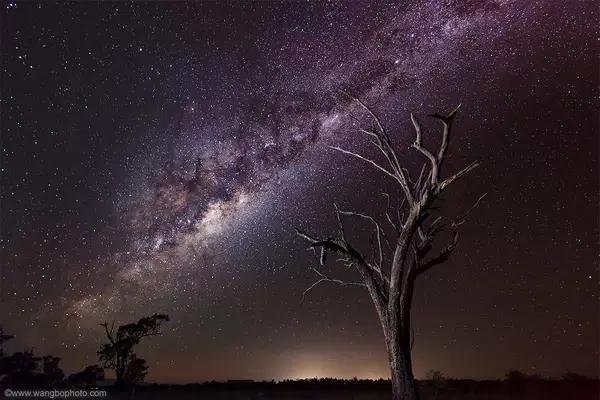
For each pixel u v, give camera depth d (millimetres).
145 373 29094
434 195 14984
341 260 16797
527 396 23906
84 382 27828
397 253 15711
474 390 24891
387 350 15617
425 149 15062
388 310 15758
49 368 26344
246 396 27750
